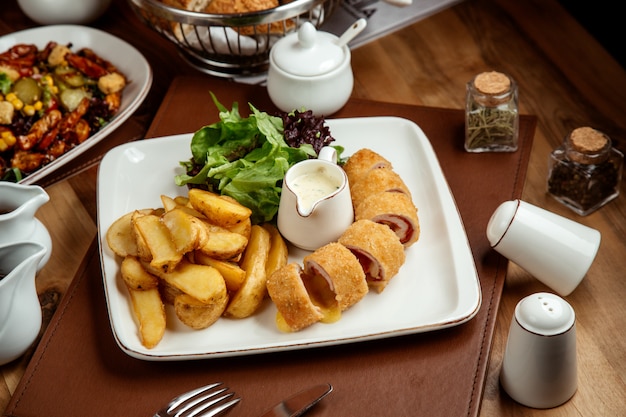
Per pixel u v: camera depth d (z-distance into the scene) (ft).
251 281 2.77
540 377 2.59
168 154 3.26
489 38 3.73
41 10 3.81
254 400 2.66
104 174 3.17
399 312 2.80
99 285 2.94
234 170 3.02
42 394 2.70
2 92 3.47
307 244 2.93
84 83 3.57
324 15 3.63
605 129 3.35
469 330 2.78
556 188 3.15
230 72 3.67
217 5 3.47
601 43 3.93
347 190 2.89
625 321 2.83
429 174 3.15
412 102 3.52
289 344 2.68
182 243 2.73
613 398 2.67
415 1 3.90
